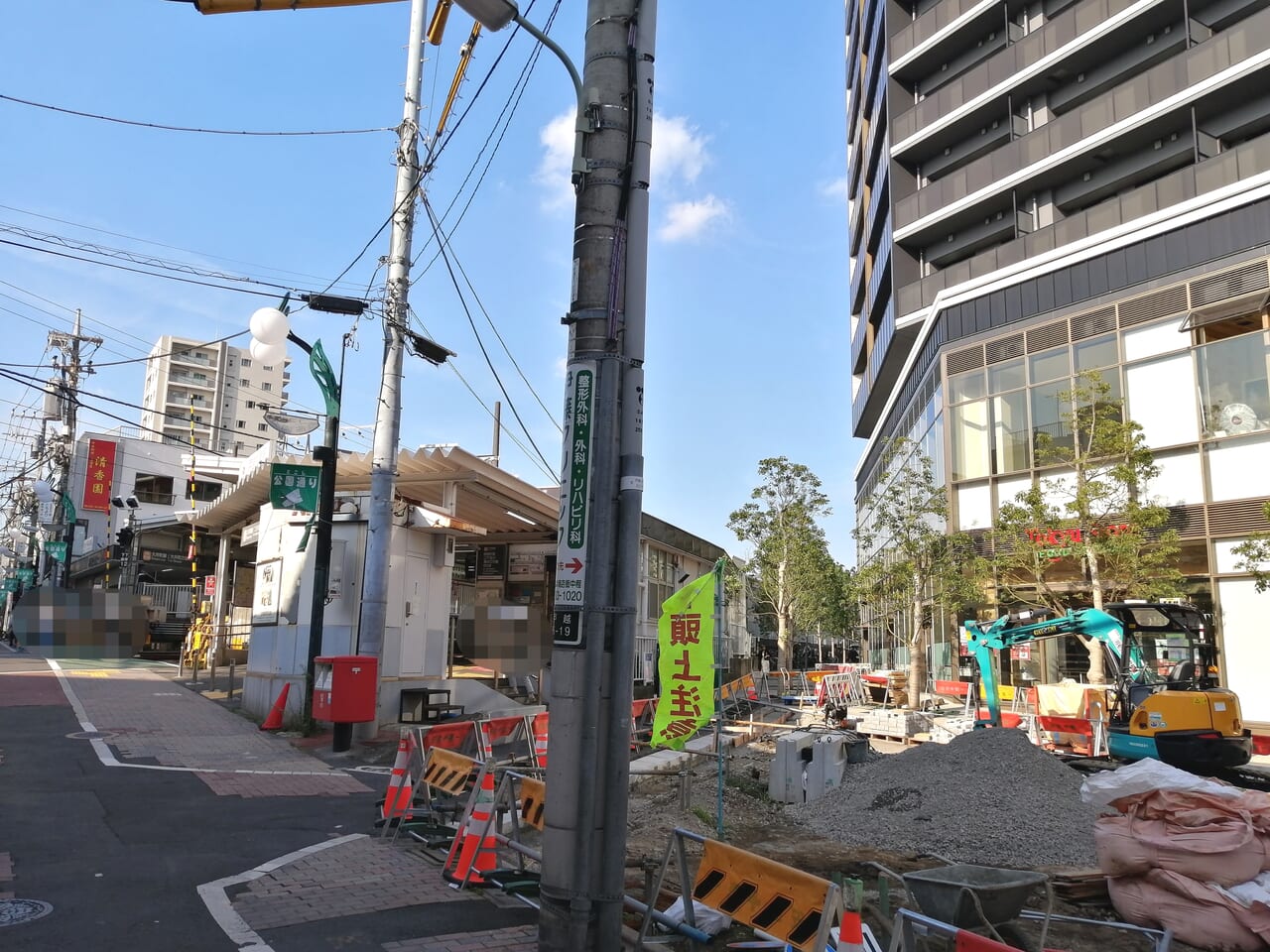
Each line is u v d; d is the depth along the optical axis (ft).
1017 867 25.68
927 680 98.99
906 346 116.57
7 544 200.44
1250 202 69.72
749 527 120.47
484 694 60.90
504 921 19.02
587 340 15.55
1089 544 62.90
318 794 33.68
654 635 103.30
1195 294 71.82
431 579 58.23
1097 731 50.49
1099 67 90.33
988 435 85.87
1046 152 89.81
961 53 107.34
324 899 20.20
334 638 52.54
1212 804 20.31
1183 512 71.05
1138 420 74.49
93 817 28.19
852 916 12.57
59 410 141.90
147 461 165.89
